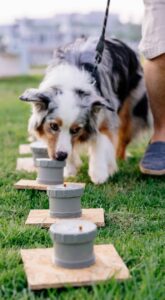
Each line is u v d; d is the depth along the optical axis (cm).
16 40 1714
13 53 1291
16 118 441
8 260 134
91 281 119
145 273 125
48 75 232
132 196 195
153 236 154
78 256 125
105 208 183
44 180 201
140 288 117
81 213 169
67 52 241
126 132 270
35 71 1388
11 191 198
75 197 166
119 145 271
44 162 200
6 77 1042
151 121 276
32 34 1806
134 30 1791
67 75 222
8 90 768
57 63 237
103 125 232
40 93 214
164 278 124
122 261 129
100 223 162
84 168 247
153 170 221
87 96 216
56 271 124
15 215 174
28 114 463
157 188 209
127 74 259
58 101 212
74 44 250
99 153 224
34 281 119
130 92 268
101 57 230
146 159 225
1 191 201
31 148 234
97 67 231
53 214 167
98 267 125
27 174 225
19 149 288
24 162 247
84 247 125
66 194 164
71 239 123
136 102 271
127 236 153
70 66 229
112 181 222
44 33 1808
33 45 1705
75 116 211
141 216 174
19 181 207
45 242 150
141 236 155
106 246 139
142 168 224
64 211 166
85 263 125
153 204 187
